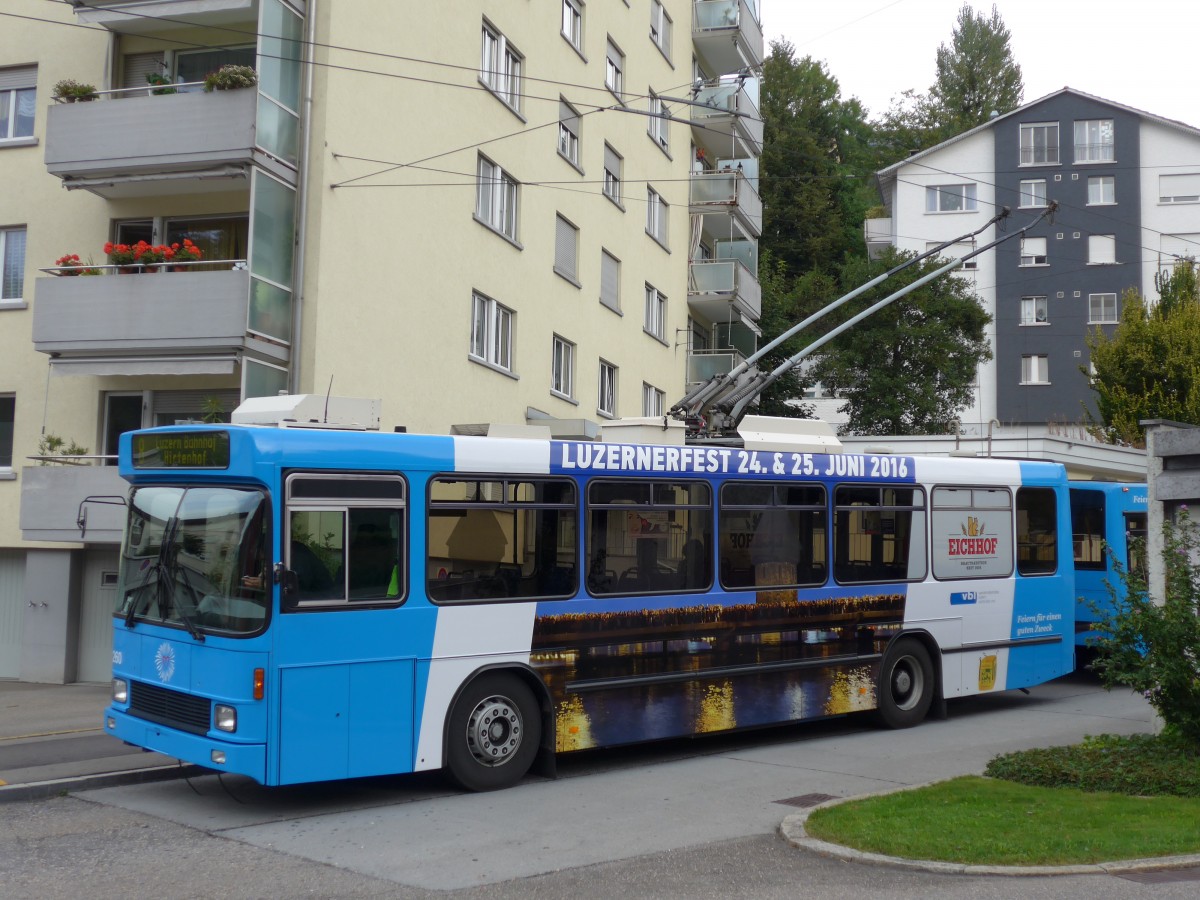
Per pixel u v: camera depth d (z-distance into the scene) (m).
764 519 11.85
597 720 10.31
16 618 19.16
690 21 35.53
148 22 18.14
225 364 16.36
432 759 9.30
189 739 8.65
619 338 29.62
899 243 51.22
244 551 8.58
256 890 6.79
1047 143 50.31
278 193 17.20
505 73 23.64
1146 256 49.16
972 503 14.03
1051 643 14.83
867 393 39.78
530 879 7.02
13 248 19.30
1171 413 29.73
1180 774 9.13
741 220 35.62
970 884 6.73
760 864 7.29
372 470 9.12
